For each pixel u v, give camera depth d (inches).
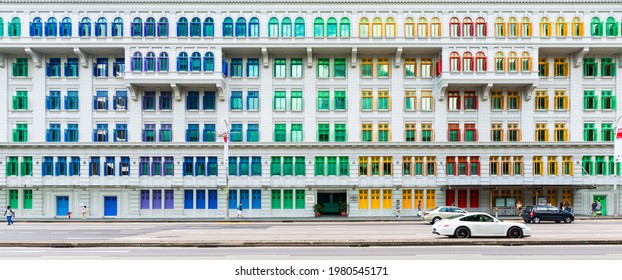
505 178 1756.9
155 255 736.3
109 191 1764.3
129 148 1756.9
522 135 1768.0
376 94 1788.9
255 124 1785.2
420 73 1797.5
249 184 1761.8
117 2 1723.7
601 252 759.1
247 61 1798.7
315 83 1785.2
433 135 1779.0
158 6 1728.6
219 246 827.4
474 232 920.9
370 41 1721.2
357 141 1766.7
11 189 1758.1
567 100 1781.5
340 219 1600.6
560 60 1801.2
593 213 1708.9
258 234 1042.1
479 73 1713.8
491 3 1731.1
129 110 1772.9
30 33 1701.5
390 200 1774.1
